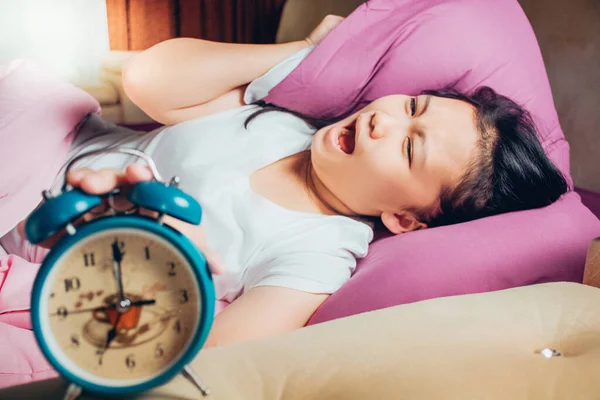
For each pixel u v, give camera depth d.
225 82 1.28
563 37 1.35
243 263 1.06
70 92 1.26
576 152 1.35
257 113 1.26
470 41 1.25
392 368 0.61
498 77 1.23
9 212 1.12
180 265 0.52
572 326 0.74
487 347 0.66
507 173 1.11
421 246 1.05
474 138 1.11
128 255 0.51
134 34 1.47
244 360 0.63
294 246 1.05
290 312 0.97
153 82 1.28
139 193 0.50
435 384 0.59
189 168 1.15
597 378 0.62
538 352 0.68
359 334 0.69
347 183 1.13
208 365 0.62
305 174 1.18
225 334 0.93
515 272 1.04
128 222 0.50
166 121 1.31
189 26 1.50
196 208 0.51
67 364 0.51
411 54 1.25
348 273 1.06
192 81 1.27
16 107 1.19
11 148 1.15
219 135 1.21
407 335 0.68
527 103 1.23
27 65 1.28
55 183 1.19
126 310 0.51
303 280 1.00
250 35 1.54
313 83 1.27
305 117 1.27
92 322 0.51
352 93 1.27
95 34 1.46
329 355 0.64
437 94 1.18
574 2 1.32
